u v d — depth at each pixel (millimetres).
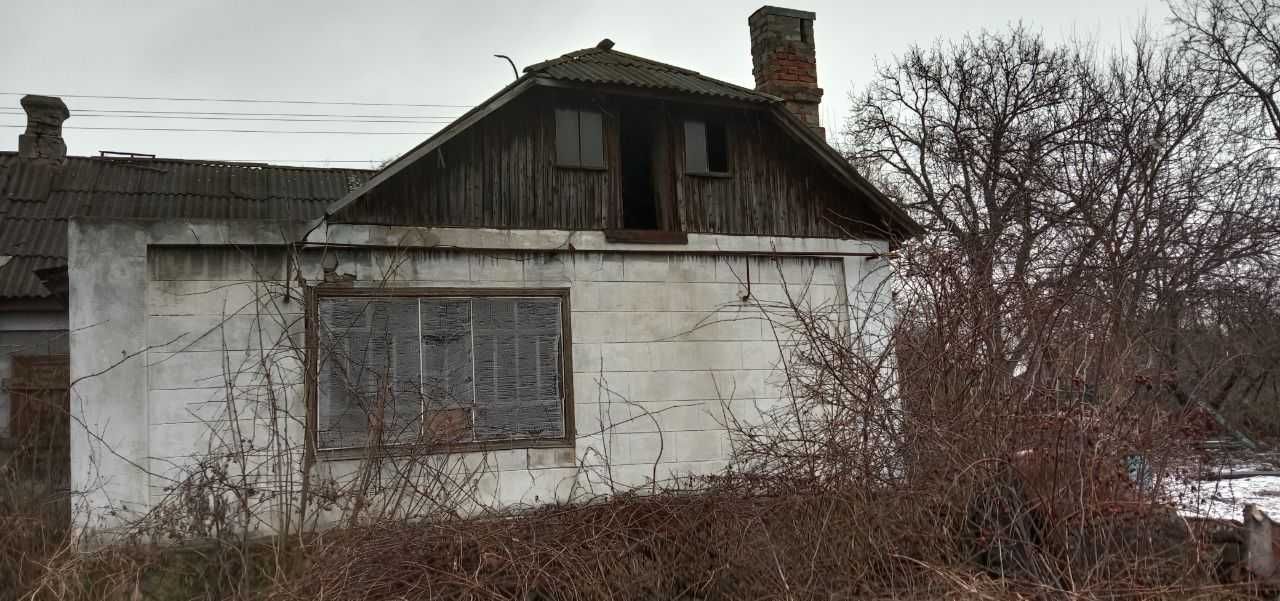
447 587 5609
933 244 7055
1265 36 18266
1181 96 16797
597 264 8109
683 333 8281
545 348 7840
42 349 9930
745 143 8883
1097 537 5531
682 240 8359
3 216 11359
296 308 7152
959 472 5582
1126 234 11594
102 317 6668
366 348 7293
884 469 5871
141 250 6824
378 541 6016
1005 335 5984
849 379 6199
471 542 6078
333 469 7020
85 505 6426
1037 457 5676
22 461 7109
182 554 6363
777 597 5441
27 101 13078
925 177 21359
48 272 7438
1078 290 6102
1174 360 8016
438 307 7570
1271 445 9836
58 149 13250
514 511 7047
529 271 7879
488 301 7727
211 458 6652
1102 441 5633
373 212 7414
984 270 6195
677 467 8023
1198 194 14133
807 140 8820
